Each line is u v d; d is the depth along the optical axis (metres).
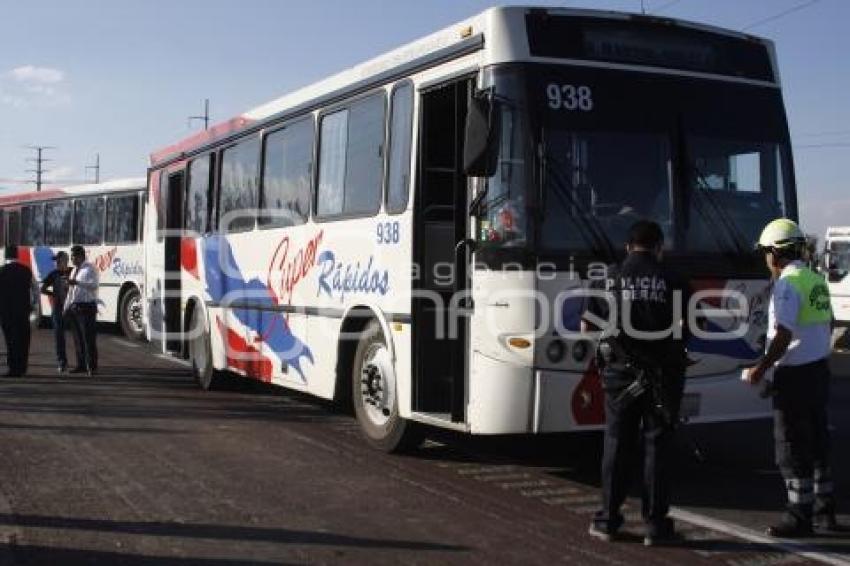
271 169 10.98
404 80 8.17
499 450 8.95
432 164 7.96
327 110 9.62
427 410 7.89
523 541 6.05
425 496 7.17
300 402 12.02
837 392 14.68
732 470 8.42
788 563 5.71
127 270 20.53
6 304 14.03
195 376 13.27
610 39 7.20
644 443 6.10
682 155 7.26
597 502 7.06
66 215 23.06
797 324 6.26
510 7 6.99
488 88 6.83
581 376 6.86
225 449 8.88
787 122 7.80
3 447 8.82
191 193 13.61
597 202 6.95
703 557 5.79
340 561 5.61
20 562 5.51
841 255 23.73
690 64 7.46
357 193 8.93
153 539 5.98
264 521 6.43
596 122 7.02
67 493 7.12
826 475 6.48
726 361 7.29
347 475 7.84
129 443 9.10
